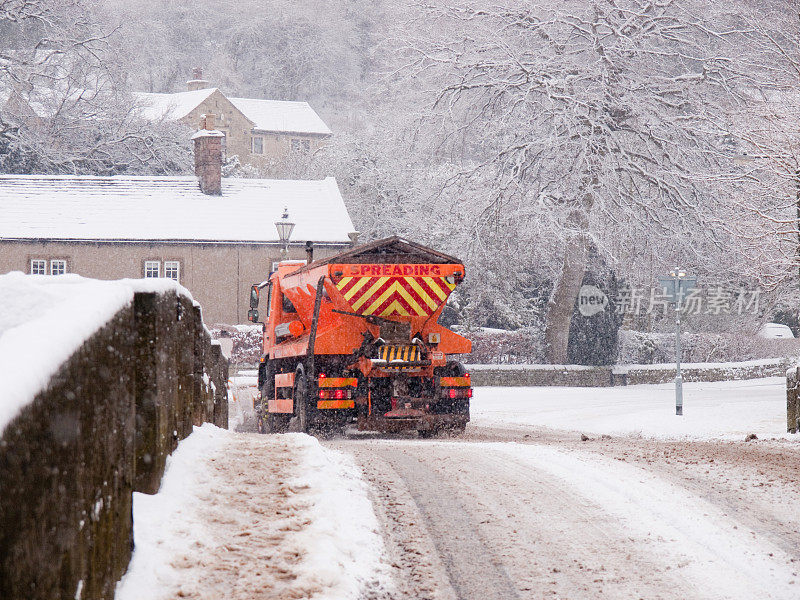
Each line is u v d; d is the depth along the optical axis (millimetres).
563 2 150000
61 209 159375
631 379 150500
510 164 142625
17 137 190000
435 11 153250
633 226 139750
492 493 27516
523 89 145750
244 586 16297
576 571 19984
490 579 19234
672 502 26719
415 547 21188
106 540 13461
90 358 11930
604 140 141750
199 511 19906
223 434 32969
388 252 54188
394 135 160250
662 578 19609
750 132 85500
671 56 147500
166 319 22000
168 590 15531
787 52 106375
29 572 8844
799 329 190625
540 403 97312
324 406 53312
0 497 7887
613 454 37969
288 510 21047
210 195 169250
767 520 24891
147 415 19859
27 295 12688
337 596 16422
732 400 96750
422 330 55531
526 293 178375
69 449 10578
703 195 139625
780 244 77812
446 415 55219
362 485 26922
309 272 56094
